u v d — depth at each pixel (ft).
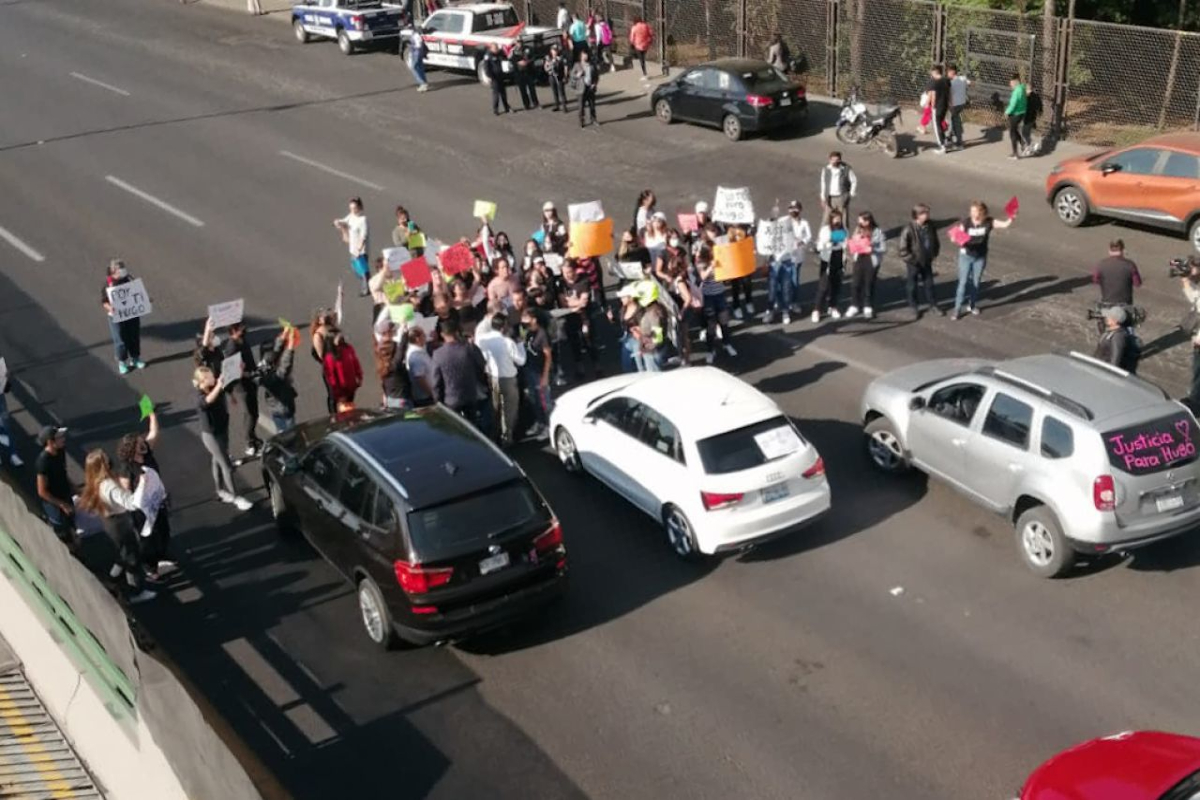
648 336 53.72
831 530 45.32
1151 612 39.27
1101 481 38.99
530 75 101.76
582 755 34.50
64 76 123.44
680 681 37.37
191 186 89.86
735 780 33.17
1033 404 41.27
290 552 45.50
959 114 87.66
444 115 103.30
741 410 43.19
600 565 43.93
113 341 65.21
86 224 83.20
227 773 29.01
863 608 40.42
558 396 56.54
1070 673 36.58
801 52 105.60
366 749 35.32
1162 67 89.97
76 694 38.52
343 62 122.42
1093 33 91.45
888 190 81.00
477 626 37.76
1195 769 27.55
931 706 35.53
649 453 44.42
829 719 35.29
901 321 62.39
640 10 115.34
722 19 112.16
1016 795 31.99
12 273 75.25
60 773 36.42
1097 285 64.75
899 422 47.21
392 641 39.19
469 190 85.15
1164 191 68.64
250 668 39.14
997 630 38.83
